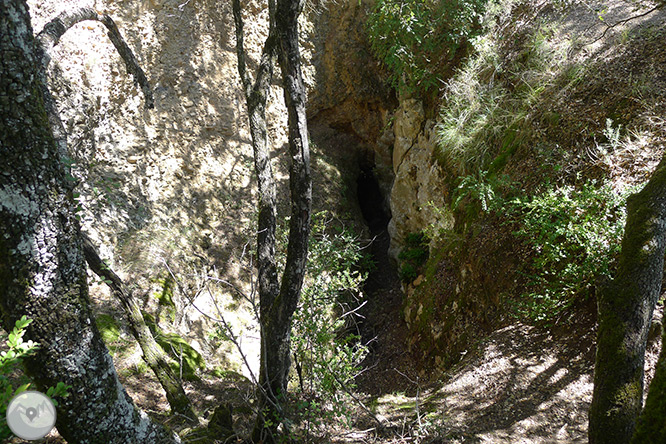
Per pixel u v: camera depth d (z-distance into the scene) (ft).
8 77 5.83
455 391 15.19
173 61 27.94
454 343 20.48
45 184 6.29
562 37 22.34
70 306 6.61
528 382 14.26
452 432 12.95
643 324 8.13
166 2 27.61
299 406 12.26
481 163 22.56
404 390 22.02
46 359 6.46
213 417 12.80
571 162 17.74
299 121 10.50
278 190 30.91
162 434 8.25
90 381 6.81
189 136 28.12
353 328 28.58
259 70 13.61
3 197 5.99
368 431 13.51
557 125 19.17
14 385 11.60
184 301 23.52
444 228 24.29
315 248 19.08
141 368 17.58
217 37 29.89
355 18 33.42
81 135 22.38
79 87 22.49
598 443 8.07
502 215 19.60
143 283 22.18
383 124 35.47
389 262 31.89
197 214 27.40
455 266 22.56
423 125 28.71
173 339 20.52
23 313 6.31
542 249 17.02
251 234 27.02
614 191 14.85
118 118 25.21
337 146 36.19
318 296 15.67
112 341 18.45
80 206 9.21
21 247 6.15
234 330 24.68
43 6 21.45
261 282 12.43
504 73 23.68
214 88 29.55
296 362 14.44
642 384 8.08
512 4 25.23
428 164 27.45
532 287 16.97
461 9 25.44
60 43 22.07
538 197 17.17
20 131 5.98
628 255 8.38
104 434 7.04
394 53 27.35
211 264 26.27
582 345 14.60
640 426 6.20
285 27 10.17
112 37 12.16
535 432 12.51
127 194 24.13
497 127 22.16
